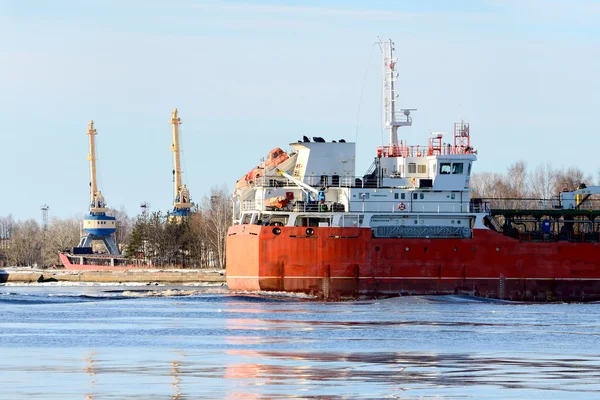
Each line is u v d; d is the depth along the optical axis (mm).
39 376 175625
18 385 166250
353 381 172625
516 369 187750
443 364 193750
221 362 194375
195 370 183875
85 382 169375
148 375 177375
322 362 195375
